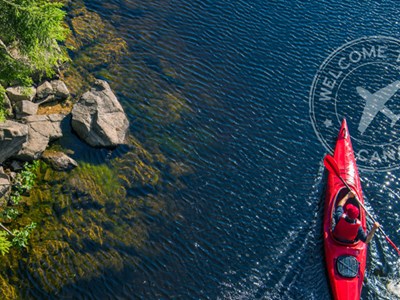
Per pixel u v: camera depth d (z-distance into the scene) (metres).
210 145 20.14
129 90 21.47
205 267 16.86
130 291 16.14
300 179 19.50
